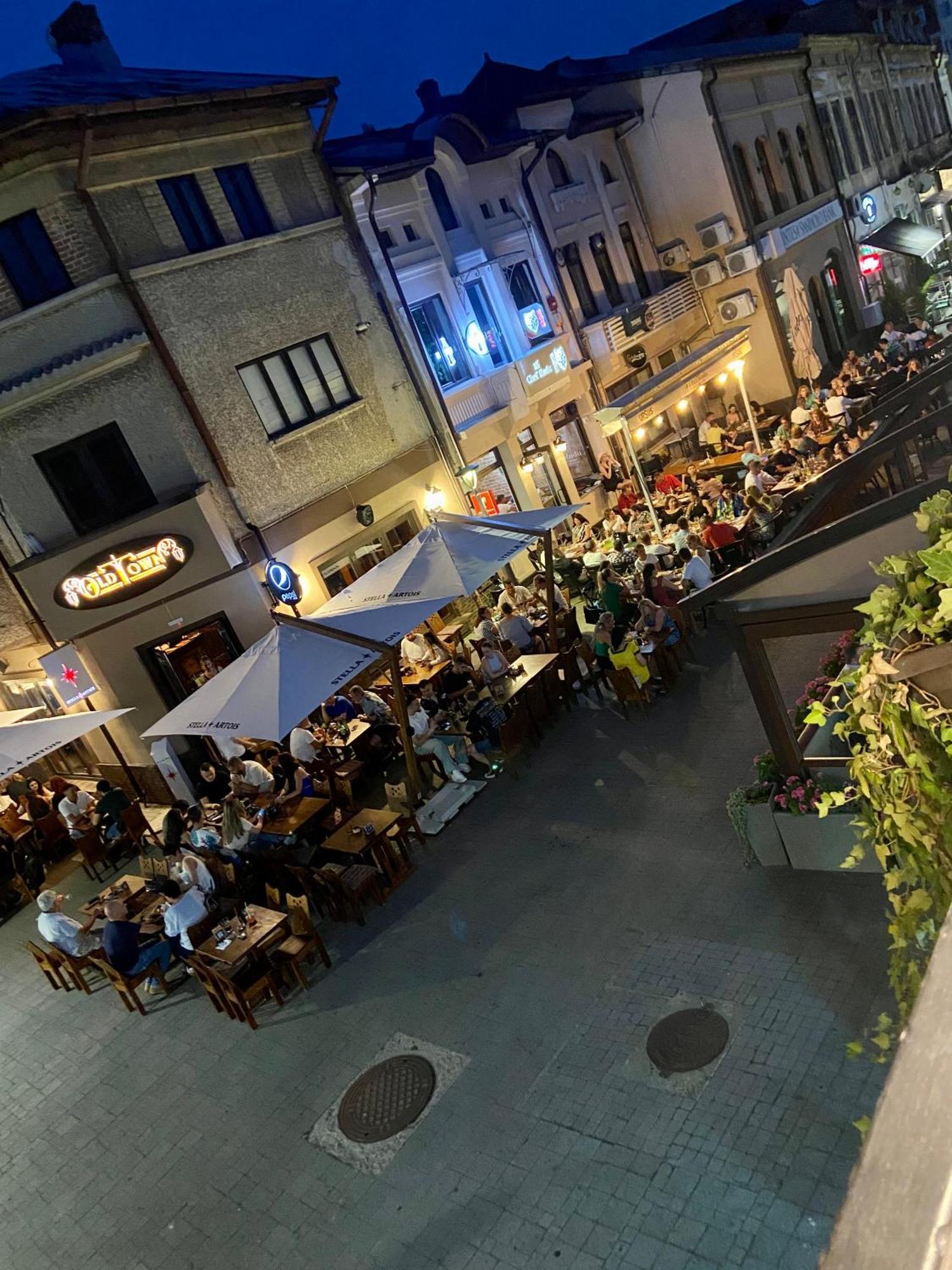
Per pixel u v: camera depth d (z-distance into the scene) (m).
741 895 8.73
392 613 12.94
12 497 15.22
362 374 17.95
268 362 16.55
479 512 19.81
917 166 38.19
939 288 31.55
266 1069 8.97
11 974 12.93
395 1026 8.84
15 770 13.18
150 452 15.38
